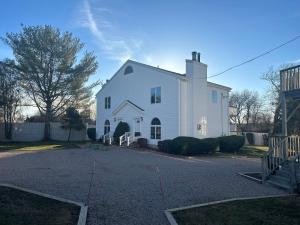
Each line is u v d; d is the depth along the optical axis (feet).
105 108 127.34
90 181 41.16
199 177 47.32
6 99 122.62
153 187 38.60
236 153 97.50
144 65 105.81
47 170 49.90
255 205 29.94
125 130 109.09
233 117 223.10
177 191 36.65
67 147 98.17
